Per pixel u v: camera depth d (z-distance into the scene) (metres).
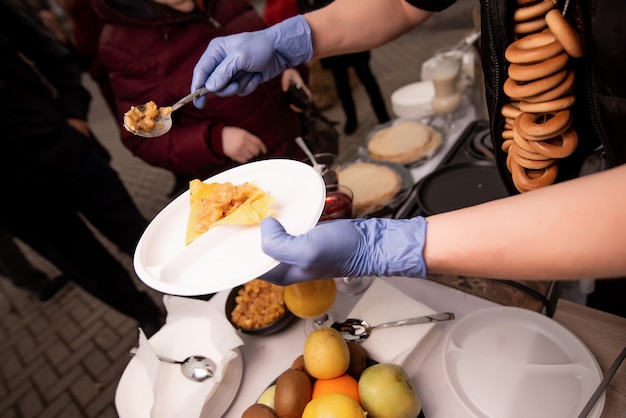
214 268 0.73
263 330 0.92
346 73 3.39
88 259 1.86
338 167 1.43
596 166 0.94
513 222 0.52
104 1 1.45
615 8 0.58
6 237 2.58
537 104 0.71
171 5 1.48
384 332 0.84
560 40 0.64
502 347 0.80
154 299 2.47
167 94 1.59
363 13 1.11
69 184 1.74
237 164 1.80
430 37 5.04
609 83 0.66
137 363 0.89
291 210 0.79
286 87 1.81
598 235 0.46
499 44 0.75
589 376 0.71
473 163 1.28
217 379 0.79
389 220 0.69
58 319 2.70
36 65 1.85
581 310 0.84
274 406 0.70
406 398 0.66
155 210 3.54
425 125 1.63
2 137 1.53
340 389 0.69
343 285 1.06
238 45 1.01
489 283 0.96
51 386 2.27
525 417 0.69
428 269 0.62
